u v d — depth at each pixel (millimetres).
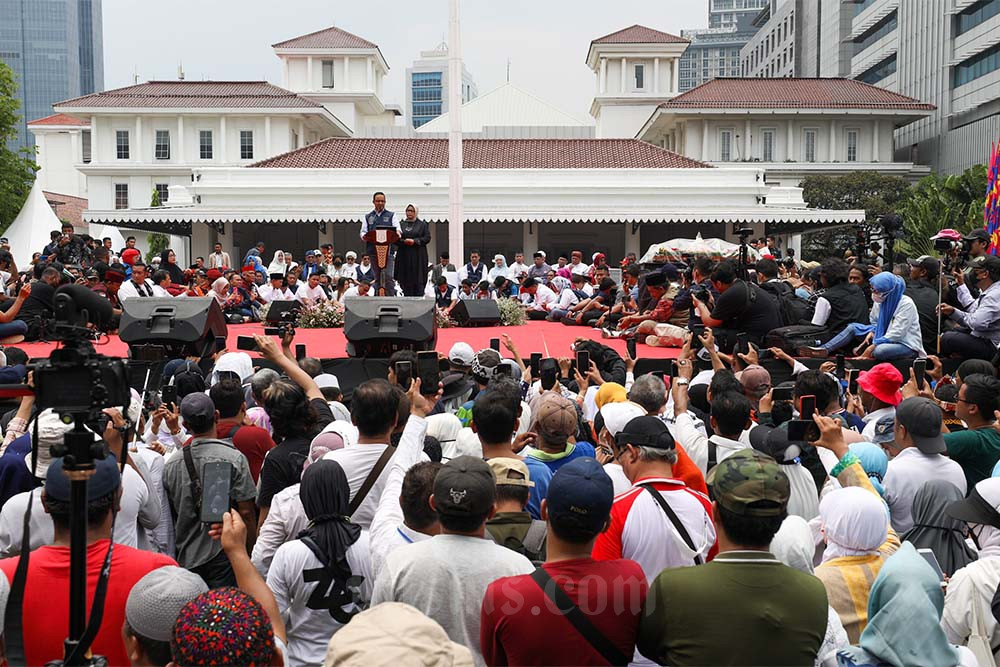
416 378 5148
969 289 12383
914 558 3314
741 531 3145
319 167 41125
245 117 61000
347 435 5402
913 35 69875
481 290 20000
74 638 3010
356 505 4547
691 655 3066
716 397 5113
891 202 55000
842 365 9211
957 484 5137
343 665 2455
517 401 4758
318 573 3902
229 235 39969
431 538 3543
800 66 98062
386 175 39594
